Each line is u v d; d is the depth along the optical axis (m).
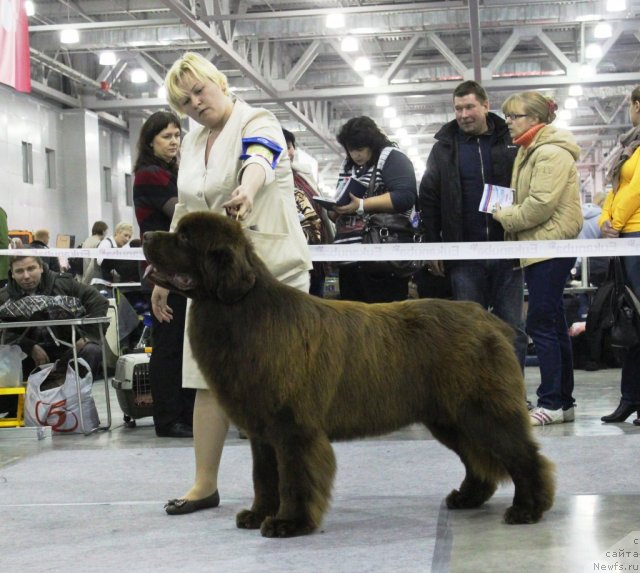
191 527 3.64
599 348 6.70
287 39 20.12
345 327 3.37
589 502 3.79
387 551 3.14
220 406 3.33
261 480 3.58
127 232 14.00
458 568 2.90
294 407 3.23
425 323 3.48
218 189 3.88
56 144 23.03
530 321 6.12
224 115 3.95
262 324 3.21
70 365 6.87
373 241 5.96
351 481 4.57
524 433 3.47
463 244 5.18
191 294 3.26
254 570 2.95
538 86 19.94
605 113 31.36
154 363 6.46
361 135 6.07
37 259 7.13
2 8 7.54
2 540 3.54
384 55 23.70
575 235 5.97
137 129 26.73
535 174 5.82
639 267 5.96
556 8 18.05
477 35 16.86
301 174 6.93
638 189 5.89
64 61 22.28
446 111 32.09
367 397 3.36
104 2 19.28
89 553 3.29
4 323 6.61
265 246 3.79
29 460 5.48
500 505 3.82
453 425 3.63
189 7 16.50
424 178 6.27
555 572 2.82
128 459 5.41
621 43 23.92
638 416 6.20
